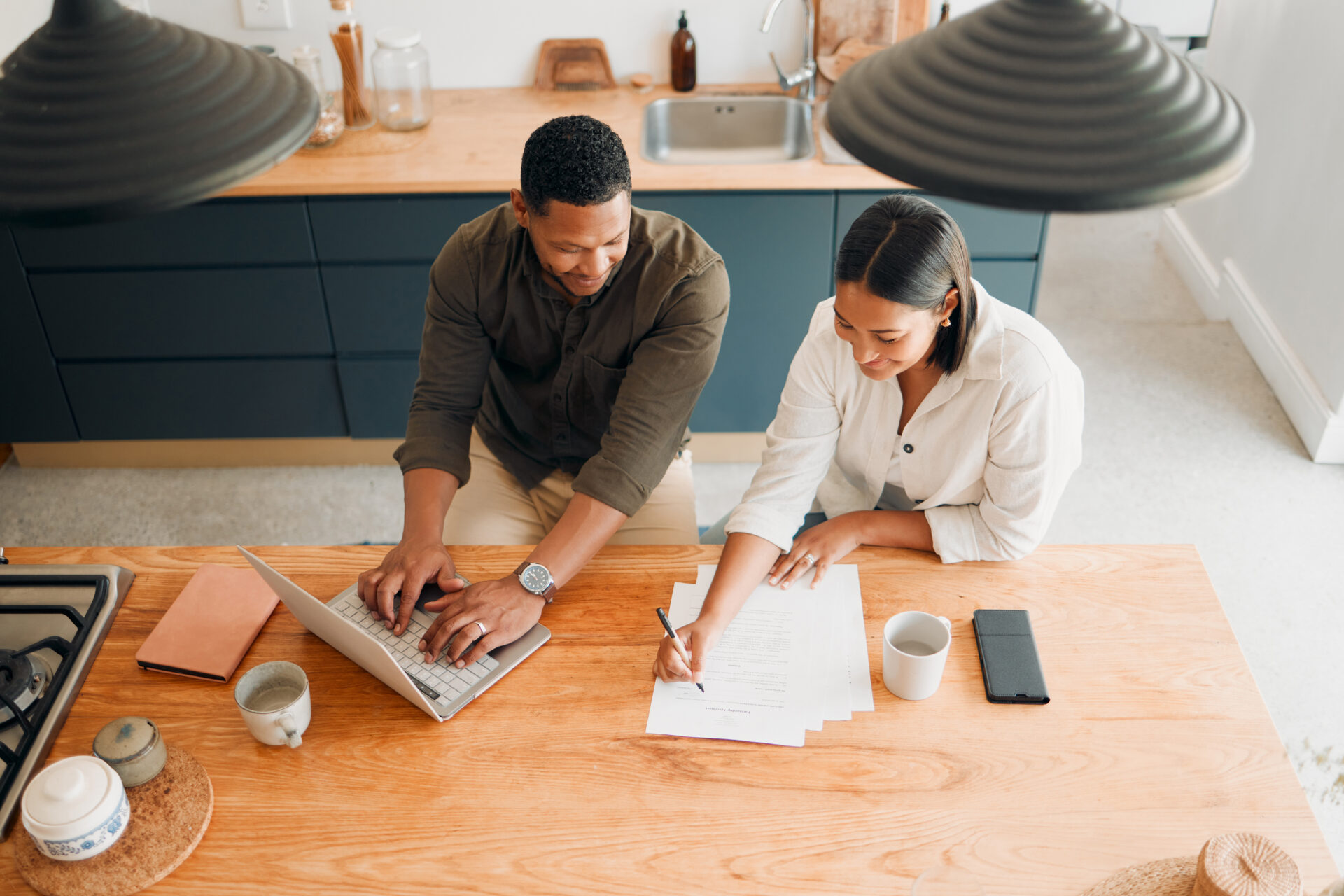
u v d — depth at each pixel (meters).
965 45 0.78
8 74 0.81
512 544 1.86
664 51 2.92
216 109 0.82
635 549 1.53
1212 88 0.79
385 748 1.23
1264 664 2.25
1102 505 2.71
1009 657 1.30
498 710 1.27
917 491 1.62
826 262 2.56
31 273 2.59
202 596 1.44
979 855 1.09
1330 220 2.79
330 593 1.46
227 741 1.24
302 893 1.08
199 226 2.51
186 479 2.96
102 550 1.54
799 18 2.85
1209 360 3.27
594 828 1.13
